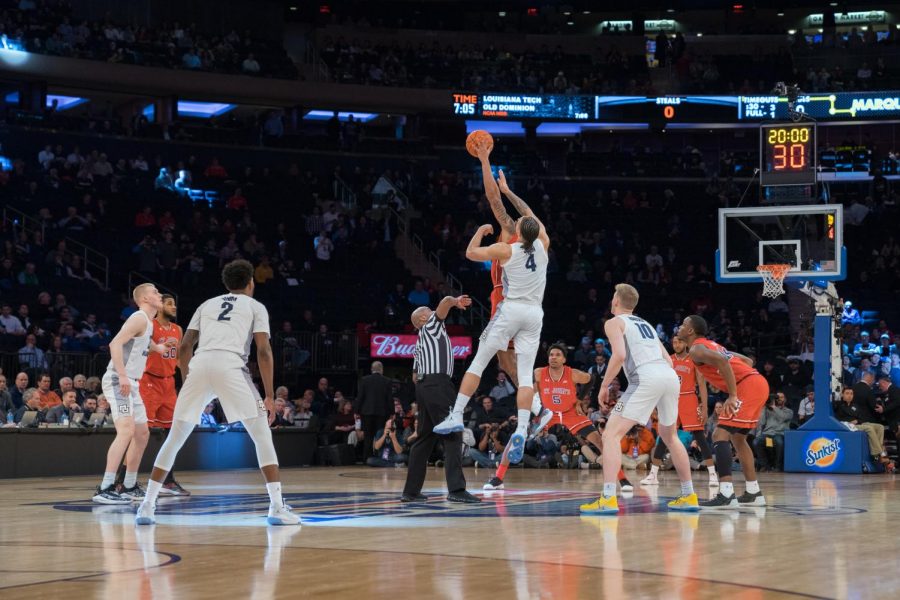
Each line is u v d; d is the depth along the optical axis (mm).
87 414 15133
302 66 31641
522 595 4066
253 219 26609
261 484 12250
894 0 34500
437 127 32500
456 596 4043
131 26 29609
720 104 29859
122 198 25375
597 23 35594
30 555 5297
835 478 13898
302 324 22969
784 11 35438
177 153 27922
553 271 26750
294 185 28188
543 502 9008
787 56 32969
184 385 6957
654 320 25359
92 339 19375
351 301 24578
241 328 6953
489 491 10664
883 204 29062
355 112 31531
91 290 21859
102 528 6715
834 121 29172
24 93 27328
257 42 31719
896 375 21297
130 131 27578
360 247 26266
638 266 27219
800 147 16234
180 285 22922
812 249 15773
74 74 27156
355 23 34000
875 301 26047
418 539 6008
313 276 24812
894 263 27062
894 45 33375
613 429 7898
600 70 32656
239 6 32406
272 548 5570
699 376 11117
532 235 8539
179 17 31469
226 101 29844
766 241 16000
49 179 24734
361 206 28344
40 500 9523
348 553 5352
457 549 5523
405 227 27906
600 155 31125
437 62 32375
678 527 6758
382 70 31219
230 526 6812
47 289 21219
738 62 33062
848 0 34562
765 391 8719
